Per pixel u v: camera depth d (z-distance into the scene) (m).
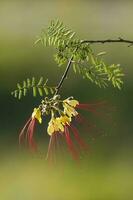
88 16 22.58
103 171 11.42
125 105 13.41
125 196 11.00
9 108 13.77
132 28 20.94
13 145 12.41
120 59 15.78
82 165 11.41
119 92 13.81
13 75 15.97
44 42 3.97
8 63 16.53
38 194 11.22
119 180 11.22
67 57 3.94
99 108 4.01
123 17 22.05
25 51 16.92
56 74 15.71
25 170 11.65
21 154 11.89
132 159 11.74
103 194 11.11
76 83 14.60
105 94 14.02
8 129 13.14
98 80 3.89
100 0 24.06
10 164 11.84
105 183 11.24
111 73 3.87
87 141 11.70
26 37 18.83
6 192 11.38
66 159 11.41
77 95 14.39
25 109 13.67
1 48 17.27
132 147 12.16
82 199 10.98
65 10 23.73
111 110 4.07
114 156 11.83
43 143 12.30
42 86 3.82
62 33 3.94
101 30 20.92
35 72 16.03
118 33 20.58
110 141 12.15
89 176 11.33
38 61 16.50
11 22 21.86
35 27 20.83
